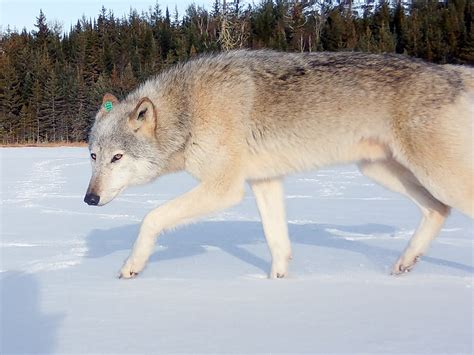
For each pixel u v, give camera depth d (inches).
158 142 187.0
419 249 179.8
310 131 178.1
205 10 2265.0
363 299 139.3
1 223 315.6
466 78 173.8
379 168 194.2
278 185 185.9
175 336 111.1
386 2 2193.7
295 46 1822.1
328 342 105.7
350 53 184.2
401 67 174.2
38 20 2613.2
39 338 111.3
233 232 292.7
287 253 179.6
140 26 2593.5
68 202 418.3
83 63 2342.5
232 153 178.4
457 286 153.5
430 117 166.7
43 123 2044.8
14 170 744.3
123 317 125.7
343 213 359.6
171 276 175.6
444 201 170.2
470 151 165.5
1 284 162.1
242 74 183.2
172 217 175.5
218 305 135.1
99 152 187.5
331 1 2170.3
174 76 193.6
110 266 193.2
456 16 1791.3
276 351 101.2
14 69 2071.9
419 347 101.8
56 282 164.7
